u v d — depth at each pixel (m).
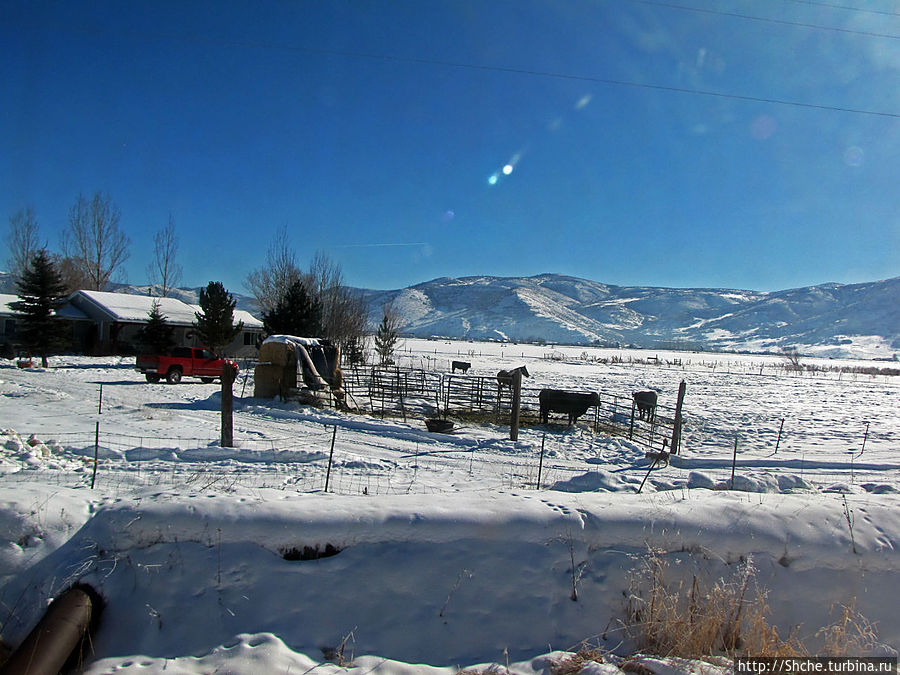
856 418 25.67
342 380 22.55
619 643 4.46
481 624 4.46
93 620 4.24
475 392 24.50
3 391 19.39
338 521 4.73
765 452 16.08
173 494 5.42
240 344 48.66
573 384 38.12
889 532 5.04
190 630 4.25
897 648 4.52
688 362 91.38
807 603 4.74
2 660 3.92
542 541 4.83
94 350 42.12
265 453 10.33
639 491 7.98
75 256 57.16
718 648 4.51
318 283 47.31
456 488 8.72
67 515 4.89
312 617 4.38
